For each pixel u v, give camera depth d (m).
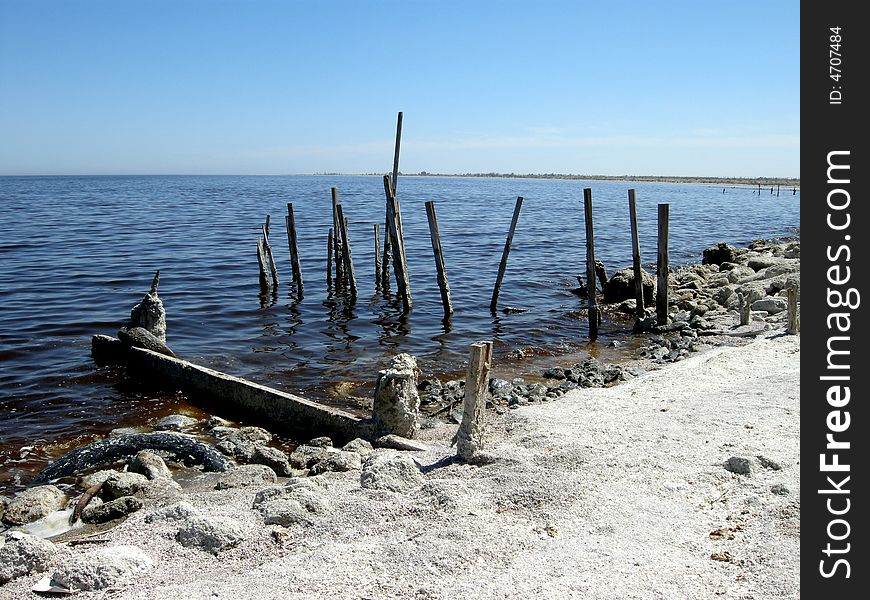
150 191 123.94
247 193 116.06
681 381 12.29
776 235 49.12
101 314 20.33
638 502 6.98
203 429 11.57
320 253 35.00
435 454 8.98
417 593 5.38
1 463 10.23
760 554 5.96
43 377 14.30
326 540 6.38
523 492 7.18
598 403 11.11
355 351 17.25
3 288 23.66
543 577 5.59
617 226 53.38
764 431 8.98
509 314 21.98
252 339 18.41
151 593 5.43
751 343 15.48
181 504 6.96
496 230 48.31
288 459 9.70
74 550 6.19
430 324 20.52
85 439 11.19
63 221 50.25
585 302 23.92
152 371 14.09
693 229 53.56
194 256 32.50
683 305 21.62
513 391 13.34
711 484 7.45
